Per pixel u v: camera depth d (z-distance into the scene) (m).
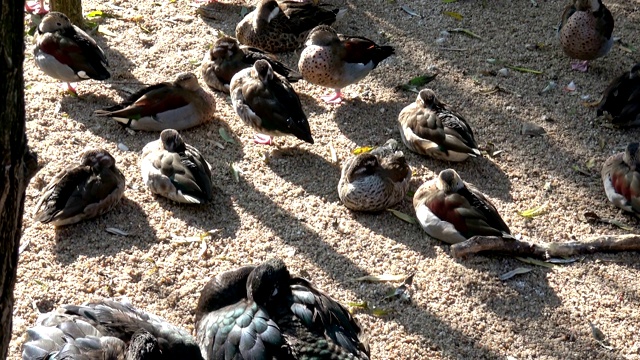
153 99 9.88
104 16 12.18
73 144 9.70
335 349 6.32
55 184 8.44
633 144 9.12
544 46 12.13
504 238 8.41
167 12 12.48
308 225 8.80
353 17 12.64
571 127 10.58
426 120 9.72
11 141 4.45
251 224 8.76
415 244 8.65
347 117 10.59
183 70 11.23
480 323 7.73
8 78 4.34
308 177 9.52
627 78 10.52
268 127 9.66
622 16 13.04
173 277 8.00
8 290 4.71
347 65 10.55
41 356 6.01
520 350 7.48
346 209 9.09
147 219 8.71
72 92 10.53
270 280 6.63
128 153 9.67
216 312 6.73
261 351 6.14
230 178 9.41
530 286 8.18
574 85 11.33
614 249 8.64
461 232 8.45
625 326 7.80
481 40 12.22
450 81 11.33
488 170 9.80
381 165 9.04
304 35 11.88
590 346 7.57
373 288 8.03
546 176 9.76
